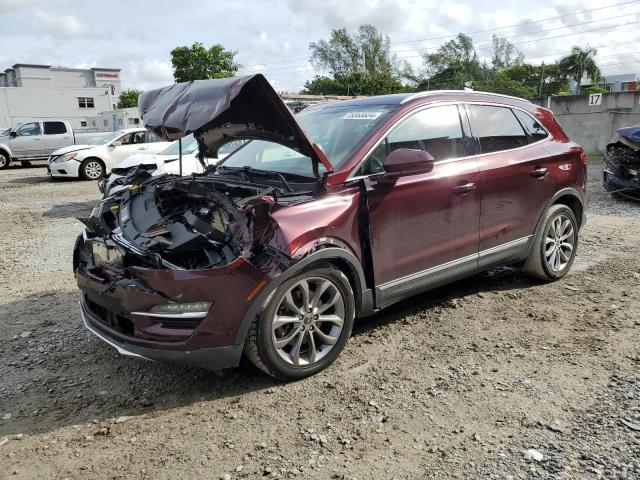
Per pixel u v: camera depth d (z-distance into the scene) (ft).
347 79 199.52
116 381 12.28
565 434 9.82
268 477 8.93
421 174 13.52
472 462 9.16
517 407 10.75
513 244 16.14
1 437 10.23
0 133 83.25
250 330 11.08
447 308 15.88
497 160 15.43
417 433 10.02
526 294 16.93
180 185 12.86
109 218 13.62
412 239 13.42
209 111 11.07
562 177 17.25
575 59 175.01
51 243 26.43
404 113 13.84
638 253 21.45
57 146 73.61
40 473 9.19
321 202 11.90
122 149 55.77
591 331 14.17
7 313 16.62
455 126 14.87
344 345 12.55
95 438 10.14
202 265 10.93
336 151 13.10
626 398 10.91
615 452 9.26
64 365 13.09
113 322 11.64
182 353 10.66
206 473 9.07
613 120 64.95
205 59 124.26
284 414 10.71
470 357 12.90
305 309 11.74
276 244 11.03
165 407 11.16
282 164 13.96
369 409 10.82
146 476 9.04
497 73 184.55
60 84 296.10
